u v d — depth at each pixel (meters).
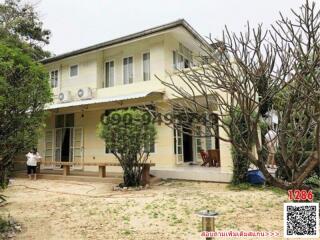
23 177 17.56
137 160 13.35
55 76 21.17
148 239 6.32
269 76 3.58
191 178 14.19
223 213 8.25
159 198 10.65
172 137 15.91
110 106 17.81
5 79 6.75
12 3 29.75
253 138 3.92
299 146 4.29
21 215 8.56
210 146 19.59
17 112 7.01
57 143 20.59
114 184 14.12
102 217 8.23
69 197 11.24
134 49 18.03
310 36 3.26
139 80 17.62
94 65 19.14
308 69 3.28
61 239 6.43
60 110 19.34
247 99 3.59
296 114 3.98
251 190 11.69
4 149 6.98
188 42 17.92
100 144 18.45
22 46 24.61
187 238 6.32
